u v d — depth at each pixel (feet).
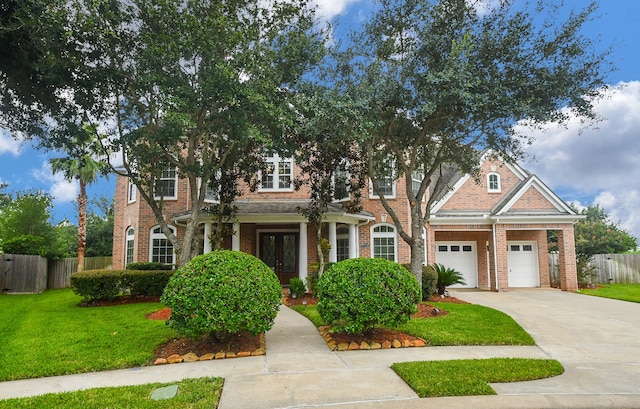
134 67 34.73
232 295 23.21
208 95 33.01
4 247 67.26
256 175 57.98
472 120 39.06
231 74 31.53
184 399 16.67
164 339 26.84
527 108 33.35
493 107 34.83
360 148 47.55
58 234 83.61
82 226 75.51
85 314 37.24
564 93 34.60
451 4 36.73
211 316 22.84
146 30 32.71
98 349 24.72
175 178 62.59
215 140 46.34
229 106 34.63
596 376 20.31
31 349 24.86
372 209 61.57
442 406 15.96
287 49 38.04
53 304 45.57
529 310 41.39
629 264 80.07
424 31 37.47
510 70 35.42
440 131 42.47
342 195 52.26
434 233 65.87
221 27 32.19
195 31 31.83
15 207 80.89
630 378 20.03
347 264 27.94
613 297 53.36
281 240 68.03
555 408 15.90
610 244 96.43
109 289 44.32
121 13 32.04
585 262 70.44
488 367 21.06
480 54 35.65
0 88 31.30
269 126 39.81
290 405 16.24
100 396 17.24
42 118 33.99
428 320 33.01
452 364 21.62
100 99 36.27
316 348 25.84
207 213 55.26
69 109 33.68
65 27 29.04
